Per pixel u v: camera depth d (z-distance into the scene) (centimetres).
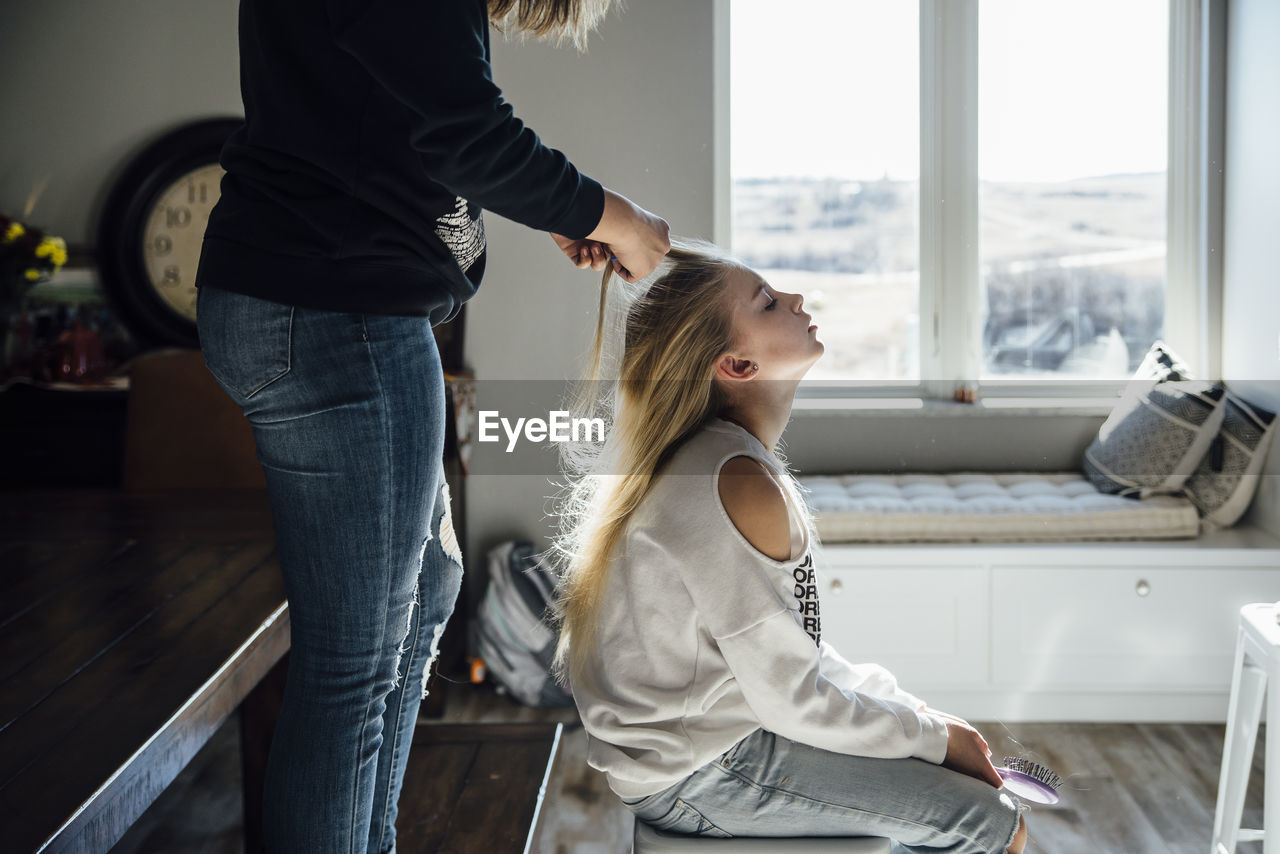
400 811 169
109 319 371
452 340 348
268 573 189
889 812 122
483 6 110
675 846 127
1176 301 359
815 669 122
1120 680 287
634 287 140
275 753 114
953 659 290
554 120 352
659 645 124
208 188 370
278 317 105
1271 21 316
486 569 355
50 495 266
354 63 105
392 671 117
